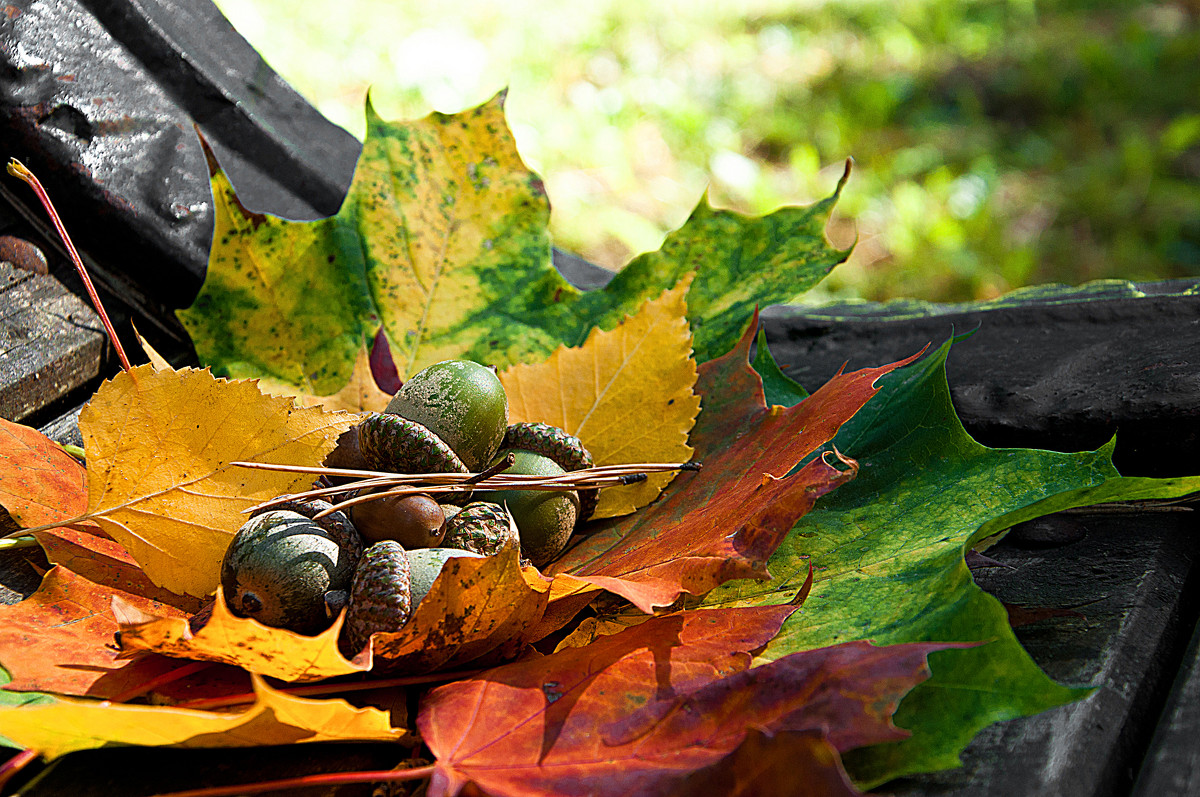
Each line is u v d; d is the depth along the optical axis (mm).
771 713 375
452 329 474
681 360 442
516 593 390
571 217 1219
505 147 478
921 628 390
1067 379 469
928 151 1372
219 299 453
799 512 393
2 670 395
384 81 1347
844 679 373
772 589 415
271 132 516
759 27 1728
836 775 358
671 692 385
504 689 390
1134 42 1614
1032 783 383
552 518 417
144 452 404
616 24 1633
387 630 391
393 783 392
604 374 446
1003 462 424
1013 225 1269
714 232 481
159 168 485
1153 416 450
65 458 429
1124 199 1280
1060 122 1473
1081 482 415
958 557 396
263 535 397
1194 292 493
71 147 469
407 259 473
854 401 416
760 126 1450
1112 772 388
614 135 1376
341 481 417
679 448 438
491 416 417
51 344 461
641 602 383
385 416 413
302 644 374
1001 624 382
